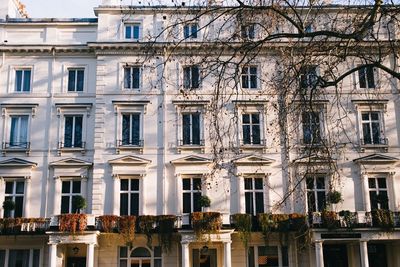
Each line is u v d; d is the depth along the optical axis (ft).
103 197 118.52
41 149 121.80
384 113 123.95
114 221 113.29
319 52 57.62
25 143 122.31
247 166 119.85
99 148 120.98
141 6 107.45
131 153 121.29
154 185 119.44
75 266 118.01
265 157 120.57
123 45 125.18
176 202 118.21
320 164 62.13
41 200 119.03
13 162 119.85
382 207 119.34
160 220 113.60
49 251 111.65
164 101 123.75
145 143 121.49
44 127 123.34
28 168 120.06
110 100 123.75
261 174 119.75
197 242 113.29
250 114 123.24
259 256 117.39
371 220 112.68
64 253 116.26
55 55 127.44
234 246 116.67
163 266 114.42
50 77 126.41
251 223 113.50
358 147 117.39
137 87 125.29
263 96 121.90
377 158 120.78
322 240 111.65
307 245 115.44
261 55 115.24
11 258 115.96
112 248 115.96
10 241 115.85
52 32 129.29
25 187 119.55
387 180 121.19
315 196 117.80
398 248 117.80
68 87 126.52
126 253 116.88
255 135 122.42
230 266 110.42
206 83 123.95
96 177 119.44
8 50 126.21
